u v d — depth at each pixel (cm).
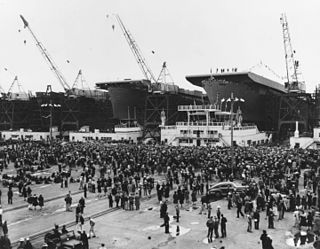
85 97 13888
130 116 12438
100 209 3347
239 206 2962
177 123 9669
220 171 4306
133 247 2347
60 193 4044
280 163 4434
